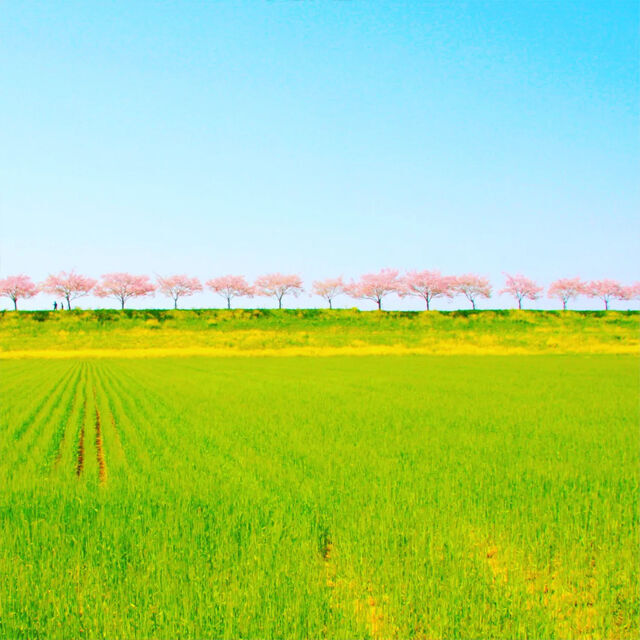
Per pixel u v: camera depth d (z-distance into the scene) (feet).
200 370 164.35
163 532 27.76
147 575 22.70
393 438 55.77
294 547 25.49
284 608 20.03
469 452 48.73
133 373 154.20
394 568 23.25
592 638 18.29
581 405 82.74
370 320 341.21
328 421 67.82
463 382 123.13
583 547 25.38
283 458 46.37
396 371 156.04
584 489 35.78
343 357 228.63
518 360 205.26
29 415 74.84
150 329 311.68
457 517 29.71
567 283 424.87
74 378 138.92
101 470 44.96
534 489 35.65
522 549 24.84
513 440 54.75
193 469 42.70
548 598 20.80
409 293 408.46
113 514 31.22
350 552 24.98
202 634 18.57
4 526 29.30
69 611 19.95
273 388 111.14
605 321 335.67
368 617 19.56
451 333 309.01
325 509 31.42
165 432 60.75
